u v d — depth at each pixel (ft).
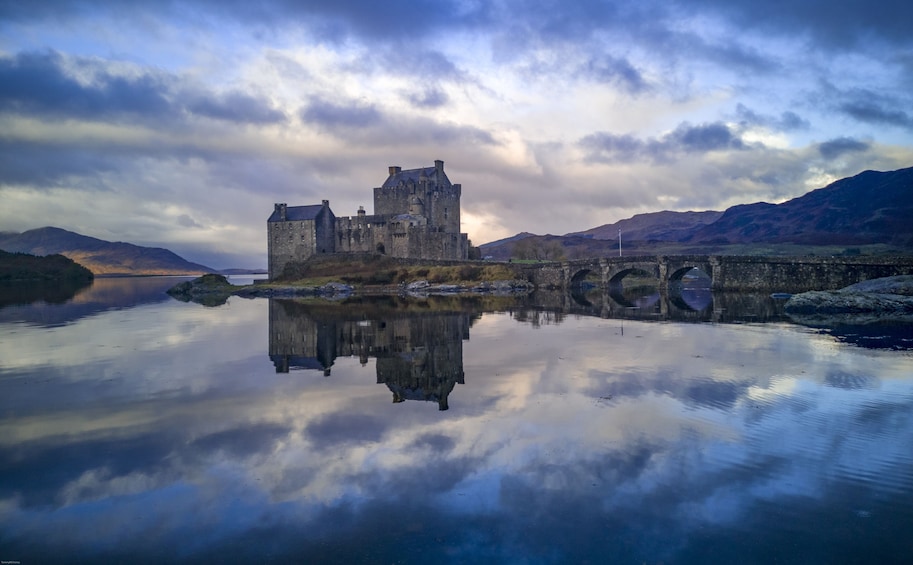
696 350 131.64
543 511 49.47
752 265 330.13
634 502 50.98
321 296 368.07
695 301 291.17
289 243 463.42
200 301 339.16
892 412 77.92
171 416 79.10
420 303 287.07
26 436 70.38
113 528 47.26
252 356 129.18
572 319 204.03
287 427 73.61
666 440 66.85
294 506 50.90
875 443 65.41
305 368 114.32
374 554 43.06
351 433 70.79
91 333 173.78
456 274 416.87
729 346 137.08
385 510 49.96
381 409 82.02
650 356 124.06
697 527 46.55
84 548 44.29
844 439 66.90
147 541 45.21
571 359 121.29
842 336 152.97
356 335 163.84
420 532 46.19
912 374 102.83
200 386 97.91
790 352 127.44
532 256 617.62
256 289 398.83
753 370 107.24
